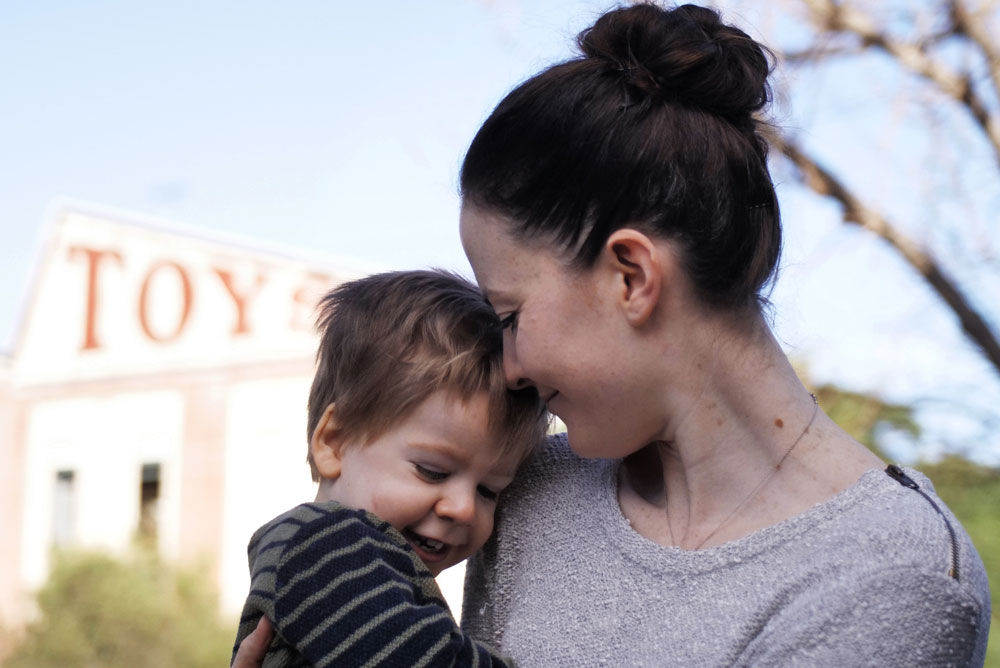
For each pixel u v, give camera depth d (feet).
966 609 4.26
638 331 4.89
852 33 17.65
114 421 46.14
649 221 4.81
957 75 17.71
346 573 5.43
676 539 5.00
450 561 6.22
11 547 47.24
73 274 48.19
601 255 4.86
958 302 17.06
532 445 6.04
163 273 45.70
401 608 5.31
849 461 4.76
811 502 4.68
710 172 4.78
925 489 4.61
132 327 46.29
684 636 4.61
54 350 48.19
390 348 6.20
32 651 39.34
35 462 47.93
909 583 4.24
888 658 4.18
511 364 5.38
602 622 4.94
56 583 40.32
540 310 5.00
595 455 5.21
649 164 4.78
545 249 4.97
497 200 5.07
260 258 43.70
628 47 4.98
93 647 39.17
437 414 6.05
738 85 4.92
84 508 46.14
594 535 5.26
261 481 42.37
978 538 16.69
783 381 4.89
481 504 6.08
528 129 4.98
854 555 4.37
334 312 6.68
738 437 4.87
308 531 5.60
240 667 5.48
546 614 5.20
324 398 6.51
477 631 5.99
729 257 4.80
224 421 43.57
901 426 17.31
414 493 6.06
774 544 4.58
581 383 4.98
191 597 40.16
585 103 4.88
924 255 17.04
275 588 5.48
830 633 4.25
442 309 6.34
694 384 4.90
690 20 5.07
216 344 44.16
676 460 5.12
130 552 41.27
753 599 4.50
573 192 4.86
